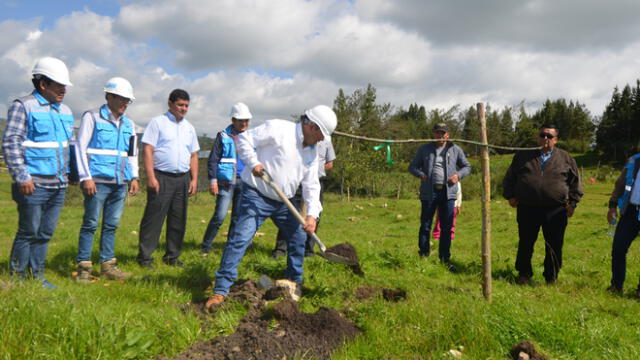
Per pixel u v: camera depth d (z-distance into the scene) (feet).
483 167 14.42
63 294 11.66
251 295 12.72
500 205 61.11
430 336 10.65
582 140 272.31
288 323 10.98
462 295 14.73
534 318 11.81
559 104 303.07
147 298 12.95
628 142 221.87
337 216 55.72
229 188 21.71
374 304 12.86
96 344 8.68
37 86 13.74
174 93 18.08
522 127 148.87
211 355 9.50
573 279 19.51
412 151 119.75
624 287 18.24
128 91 15.69
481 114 14.57
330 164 22.72
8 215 44.14
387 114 117.19
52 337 8.53
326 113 12.38
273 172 12.77
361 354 9.98
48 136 13.67
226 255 12.58
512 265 21.61
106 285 14.37
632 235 17.25
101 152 15.51
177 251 19.10
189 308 12.14
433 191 22.12
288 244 14.37
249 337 10.12
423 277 18.29
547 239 18.58
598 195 93.86
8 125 12.97
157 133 17.70
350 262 13.88
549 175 18.11
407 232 38.96
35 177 13.47
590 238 33.12
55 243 25.08
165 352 9.55
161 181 17.89
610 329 11.83
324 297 13.64
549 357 9.98
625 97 272.31
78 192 72.08
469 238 34.78
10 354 7.90
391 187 102.17
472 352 10.06
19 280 12.39
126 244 24.59
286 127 12.80
